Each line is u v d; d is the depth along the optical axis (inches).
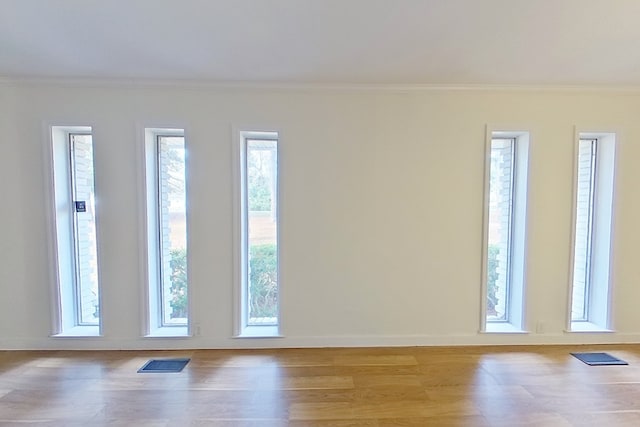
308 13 75.5
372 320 120.6
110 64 100.3
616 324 122.6
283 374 101.3
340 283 119.8
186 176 115.9
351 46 89.7
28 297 115.6
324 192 118.0
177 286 124.1
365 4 72.4
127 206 115.3
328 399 88.6
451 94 117.4
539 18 76.7
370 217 118.9
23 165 113.0
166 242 123.3
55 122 112.5
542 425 78.3
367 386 94.9
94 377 99.2
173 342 117.9
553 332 122.3
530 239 120.4
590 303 127.6
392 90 116.2
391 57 95.8
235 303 118.4
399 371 103.2
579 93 118.2
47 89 112.0
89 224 121.5
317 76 108.7
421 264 120.2
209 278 117.7
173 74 107.3
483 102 117.8
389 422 79.4
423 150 118.3
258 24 79.7
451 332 121.4
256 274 125.6
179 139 121.6
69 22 78.8
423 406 85.5
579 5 71.9
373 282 120.1
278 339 119.6
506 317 128.2
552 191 119.8
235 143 115.7
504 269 127.6
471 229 119.9
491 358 111.7
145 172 115.3
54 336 116.0
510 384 95.9
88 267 122.5
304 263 119.0
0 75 107.6
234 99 115.4
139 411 83.4
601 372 102.6
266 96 115.8
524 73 106.1
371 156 118.0
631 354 114.3
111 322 116.8
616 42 86.8
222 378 99.0
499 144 126.5
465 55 94.5
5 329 115.9
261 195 124.4
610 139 120.8
